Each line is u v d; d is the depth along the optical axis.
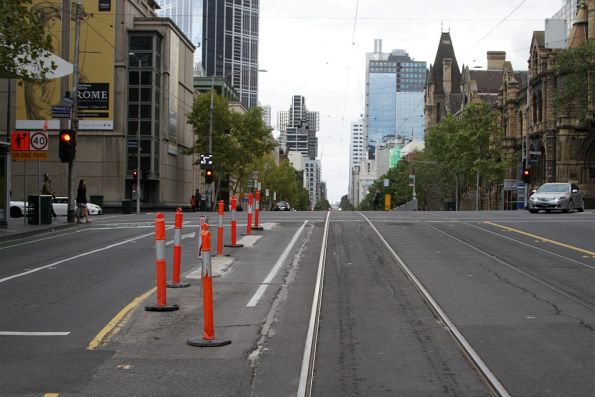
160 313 9.99
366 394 6.29
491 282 12.62
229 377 6.88
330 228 24.03
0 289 12.09
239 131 66.25
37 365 7.32
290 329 9.02
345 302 10.89
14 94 53.53
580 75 53.81
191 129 70.62
